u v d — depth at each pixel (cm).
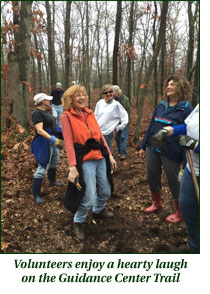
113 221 308
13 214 317
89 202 266
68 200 265
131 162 504
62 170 476
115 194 373
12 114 702
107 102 418
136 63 1936
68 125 254
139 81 1334
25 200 355
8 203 343
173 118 270
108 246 266
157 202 321
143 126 870
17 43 710
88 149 259
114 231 288
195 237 223
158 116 283
